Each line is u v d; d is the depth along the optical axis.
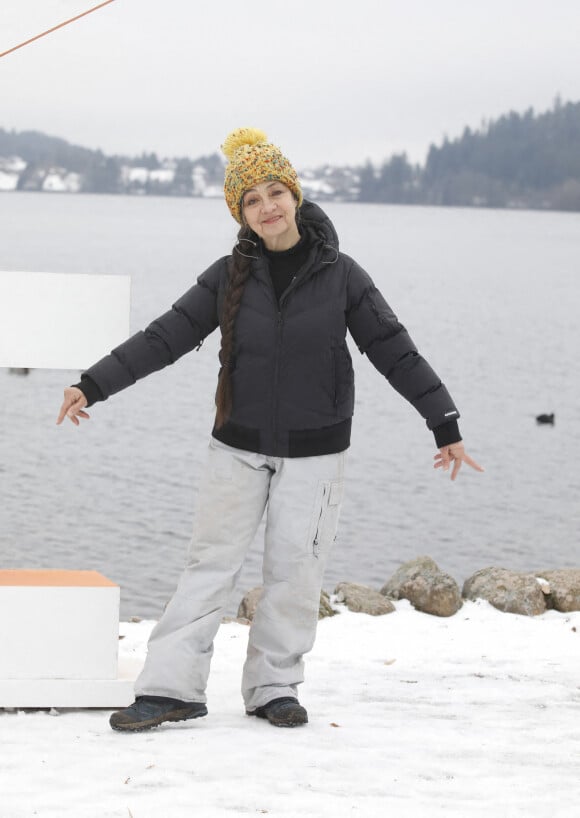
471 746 3.97
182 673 4.12
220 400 4.16
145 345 4.25
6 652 4.37
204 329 4.32
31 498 26.05
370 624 7.24
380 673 5.63
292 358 4.11
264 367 4.12
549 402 45.00
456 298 87.69
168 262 112.81
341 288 4.16
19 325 4.44
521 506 28.58
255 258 4.16
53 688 4.36
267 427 4.15
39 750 3.75
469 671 5.73
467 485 30.64
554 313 78.38
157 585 19.77
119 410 38.91
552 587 7.82
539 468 33.50
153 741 3.90
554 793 3.43
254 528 4.27
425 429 38.56
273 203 4.09
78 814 3.10
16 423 35.66
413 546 24.42
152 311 67.00
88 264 105.62
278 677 4.25
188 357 52.12
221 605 4.23
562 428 40.22
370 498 28.56
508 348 59.66
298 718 4.17
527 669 5.81
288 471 4.18
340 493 4.26
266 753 3.77
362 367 52.22
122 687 4.41
